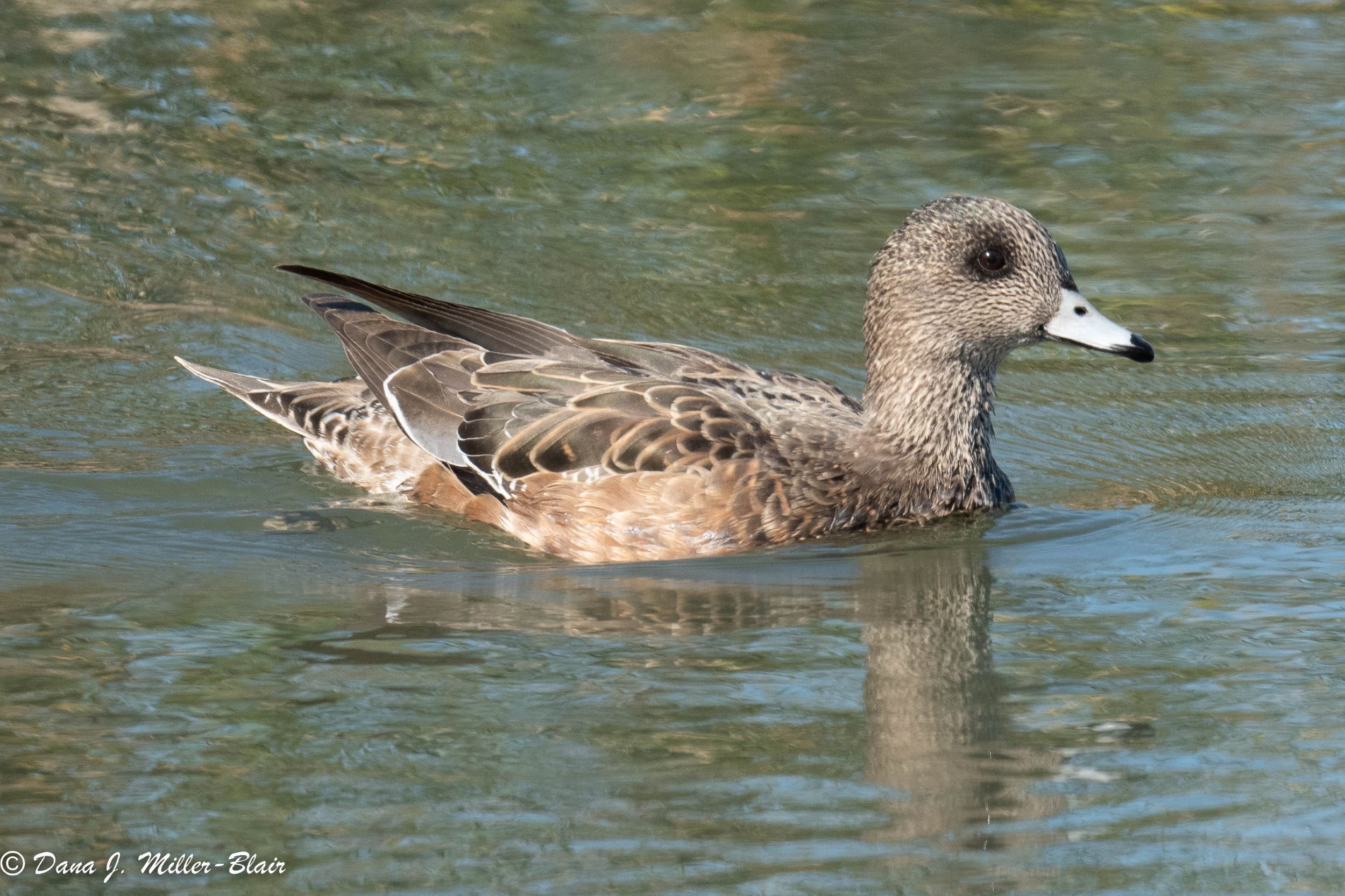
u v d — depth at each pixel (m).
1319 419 14.66
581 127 20.44
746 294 16.70
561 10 24.36
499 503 12.39
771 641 10.24
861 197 18.73
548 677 9.66
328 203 18.44
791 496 11.98
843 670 9.79
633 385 12.23
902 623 10.54
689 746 8.80
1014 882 7.52
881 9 24.69
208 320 16.12
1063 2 24.95
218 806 8.15
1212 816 8.11
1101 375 15.88
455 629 10.42
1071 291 12.27
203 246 17.44
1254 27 23.97
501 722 9.06
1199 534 12.32
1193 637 10.28
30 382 14.84
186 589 11.11
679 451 11.86
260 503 12.89
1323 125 20.56
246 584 11.24
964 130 20.52
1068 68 22.45
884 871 7.61
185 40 22.55
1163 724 9.09
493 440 12.33
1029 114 20.92
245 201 18.38
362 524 12.53
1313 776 8.48
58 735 8.86
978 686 9.58
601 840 7.88
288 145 19.69
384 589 11.19
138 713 9.12
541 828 7.96
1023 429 14.75
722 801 8.24
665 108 21.03
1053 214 18.45
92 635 10.23
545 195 18.73
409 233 17.77
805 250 17.64
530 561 11.91
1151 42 23.47
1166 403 15.14
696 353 13.06
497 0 24.62
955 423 12.58
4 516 12.36
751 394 12.59
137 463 13.55
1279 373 15.53
